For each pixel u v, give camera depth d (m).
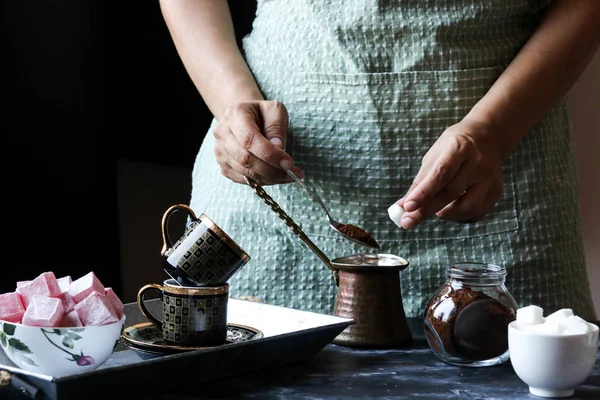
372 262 1.49
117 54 2.27
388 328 1.44
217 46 1.70
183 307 1.36
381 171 1.65
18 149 2.17
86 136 2.26
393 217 1.50
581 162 2.07
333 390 1.28
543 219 1.67
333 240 1.66
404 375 1.33
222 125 1.58
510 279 1.66
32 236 2.21
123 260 2.39
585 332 1.26
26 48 2.15
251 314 1.47
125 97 2.31
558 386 1.26
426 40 1.63
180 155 2.45
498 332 1.35
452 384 1.30
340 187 1.66
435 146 1.51
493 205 1.55
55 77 2.19
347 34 1.64
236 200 1.71
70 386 1.19
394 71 1.64
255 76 1.73
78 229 2.27
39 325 1.28
